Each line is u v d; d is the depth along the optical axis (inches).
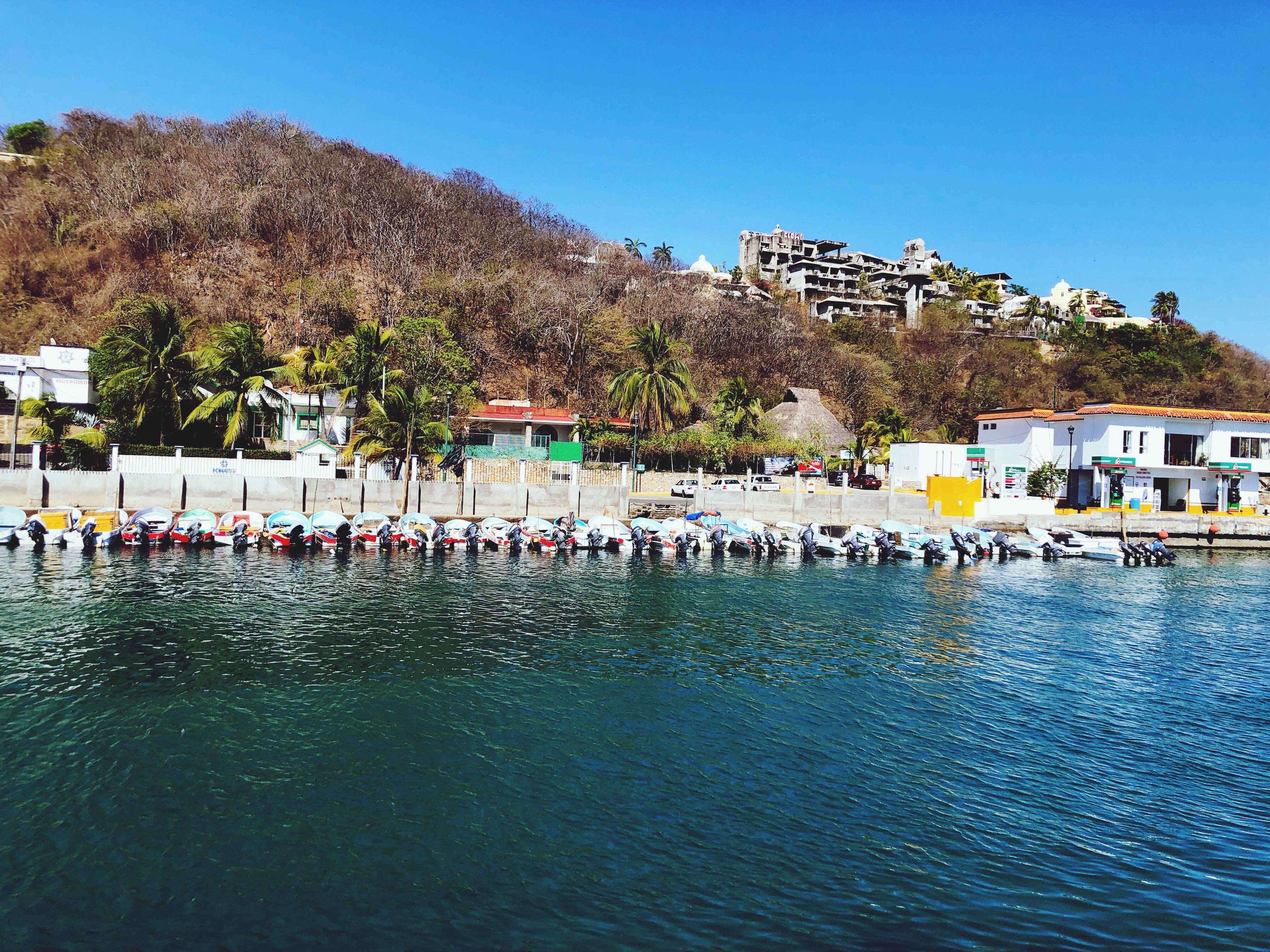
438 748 776.9
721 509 2333.9
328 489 2060.8
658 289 4387.3
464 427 2662.4
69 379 2475.4
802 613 1412.4
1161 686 1043.9
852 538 2146.9
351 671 1002.1
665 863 584.7
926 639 1250.0
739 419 3198.8
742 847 609.6
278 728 816.9
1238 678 1087.0
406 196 4069.9
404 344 2691.9
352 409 2591.0
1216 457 2797.7
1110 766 776.9
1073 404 4916.3
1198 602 1653.5
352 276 3582.7
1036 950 496.1
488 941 490.6
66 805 644.7
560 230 4793.3
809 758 776.9
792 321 4815.5
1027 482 2869.1
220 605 1306.6
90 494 1909.4
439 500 2143.2
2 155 3885.3
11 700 863.1
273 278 3452.3
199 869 561.0
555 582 1619.1
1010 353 5374.0
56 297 3216.0
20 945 473.1
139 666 993.5
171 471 2038.6
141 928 493.7
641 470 2682.1
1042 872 586.2
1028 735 853.8
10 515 1761.8
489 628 1225.4
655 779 721.0
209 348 2415.1
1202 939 511.2
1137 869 594.2
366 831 618.5
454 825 631.2
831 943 498.3
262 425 2497.5
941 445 2886.3
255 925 500.4
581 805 669.3
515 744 792.9
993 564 2118.6
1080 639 1288.1
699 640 1198.9
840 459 3137.3
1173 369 5408.5
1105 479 2711.6
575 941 493.7
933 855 606.2
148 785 682.2
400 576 1616.6
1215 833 649.6
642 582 1652.3
